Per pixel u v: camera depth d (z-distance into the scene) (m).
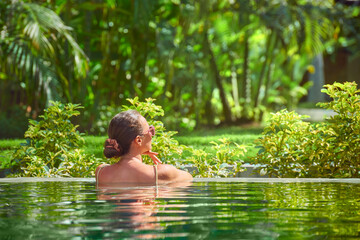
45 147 4.94
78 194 2.48
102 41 14.09
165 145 4.91
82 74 10.58
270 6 15.83
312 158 4.68
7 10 9.56
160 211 1.85
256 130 13.55
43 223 1.58
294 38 15.86
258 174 4.94
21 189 2.78
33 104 12.95
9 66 10.19
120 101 15.21
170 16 15.70
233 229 1.47
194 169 4.98
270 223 1.58
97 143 7.40
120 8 13.34
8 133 13.21
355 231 1.44
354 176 4.66
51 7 11.81
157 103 15.88
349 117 4.75
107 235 1.37
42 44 9.21
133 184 3.01
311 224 1.56
